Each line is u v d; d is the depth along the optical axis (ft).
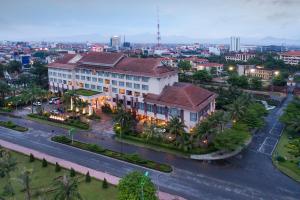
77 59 522.47
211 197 219.20
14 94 516.32
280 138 345.31
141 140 326.65
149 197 179.01
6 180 241.14
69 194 175.52
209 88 568.00
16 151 303.89
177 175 253.44
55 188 224.94
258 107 395.96
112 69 435.94
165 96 373.20
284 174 254.27
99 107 457.27
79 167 268.21
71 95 415.23
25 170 210.38
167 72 402.93
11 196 216.54
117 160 284.82
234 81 615.98
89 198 214.28
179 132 302.25
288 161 277.85
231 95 474.08
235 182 240.73
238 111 341.21
